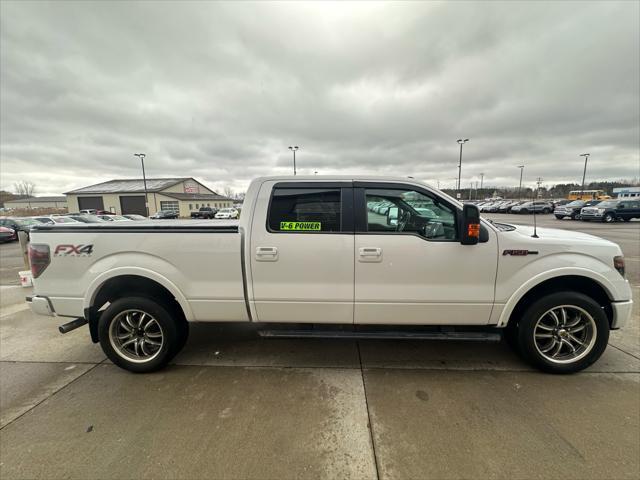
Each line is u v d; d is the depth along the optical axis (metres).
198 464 1.96
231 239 2.83
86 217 21.72
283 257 2.80
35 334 4.01
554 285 2.91
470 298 2.79
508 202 42.84
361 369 3.03
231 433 2.21
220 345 3.56
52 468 1.94
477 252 2.74
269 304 2.89
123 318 3.01
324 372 2.98
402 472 1.89
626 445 2.06
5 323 4.40
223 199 72.56
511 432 2.19
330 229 2.80
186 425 2.30
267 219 2.84
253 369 3.05
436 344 3.52
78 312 2.97
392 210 2.87
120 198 53.44
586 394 2.59
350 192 2.85
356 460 1.98
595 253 2.76
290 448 2.08
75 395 2.68
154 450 2.07
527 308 2.85
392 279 2.79
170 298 3.06
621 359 3.12
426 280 2.78
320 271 2.80
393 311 2.85
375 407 2.47
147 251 2.88
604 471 1.87
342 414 2.39
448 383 2.78
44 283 2.99
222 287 2.88
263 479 1.86
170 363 3.19
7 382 2.89
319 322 2.92
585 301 2.75
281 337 2.95
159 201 53.94
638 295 5.16
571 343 2.88
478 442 2.11
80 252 2.92
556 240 2.77
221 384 2.81
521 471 1.88
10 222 18.55
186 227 2.87
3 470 1.93
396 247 2.75
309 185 2.87
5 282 7.22
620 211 20.89
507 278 2.76
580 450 2.03
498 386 2.72
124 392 2.71
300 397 2.61
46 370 3.10
